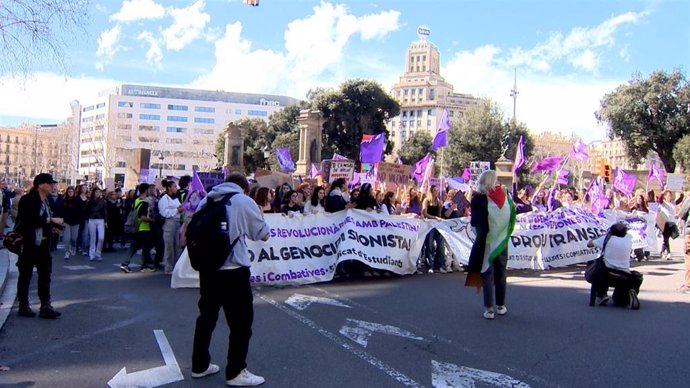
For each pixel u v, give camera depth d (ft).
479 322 23.80
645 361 18.61
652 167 77.82
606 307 27.66
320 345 19.76
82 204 48.06
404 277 36.63
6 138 513.86
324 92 187.73
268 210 34.50
